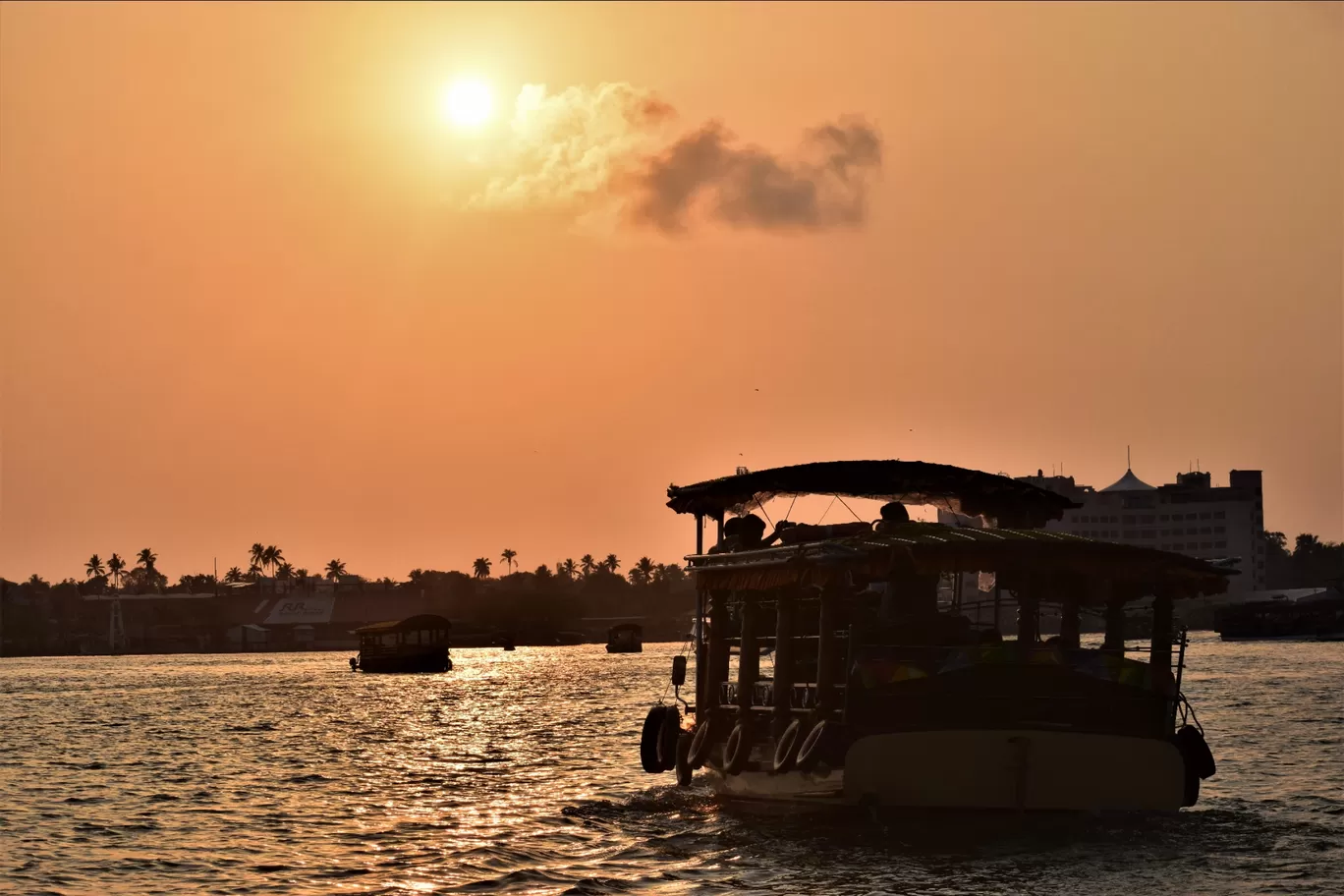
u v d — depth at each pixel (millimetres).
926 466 24219
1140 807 20594
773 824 23094
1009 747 20344
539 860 21578
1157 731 20734
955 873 19031
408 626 126250
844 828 21328
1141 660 20828
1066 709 20500
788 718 22406
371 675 117375
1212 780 29156
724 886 18984
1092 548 20719
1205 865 19500
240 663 175375
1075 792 20484
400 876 20922
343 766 37281
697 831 23047
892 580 21859
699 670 27422
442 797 29766
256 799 30500
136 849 24109
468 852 22453
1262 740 37719
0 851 24078
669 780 31156
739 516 27125
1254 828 22312
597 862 21125
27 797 31922
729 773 24875
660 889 19094
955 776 20438
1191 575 21484
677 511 27766
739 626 25922
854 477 24812
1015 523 25797
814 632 23656
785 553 21688
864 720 20625
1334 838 21422
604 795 28828
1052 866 19375
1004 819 20766
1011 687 20469
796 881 18969
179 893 20359
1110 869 19156
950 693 20484
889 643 21031
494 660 157000
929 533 21391
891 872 19188
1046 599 22031
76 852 23938
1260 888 18188
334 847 23719
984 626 22750
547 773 33844
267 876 21375
